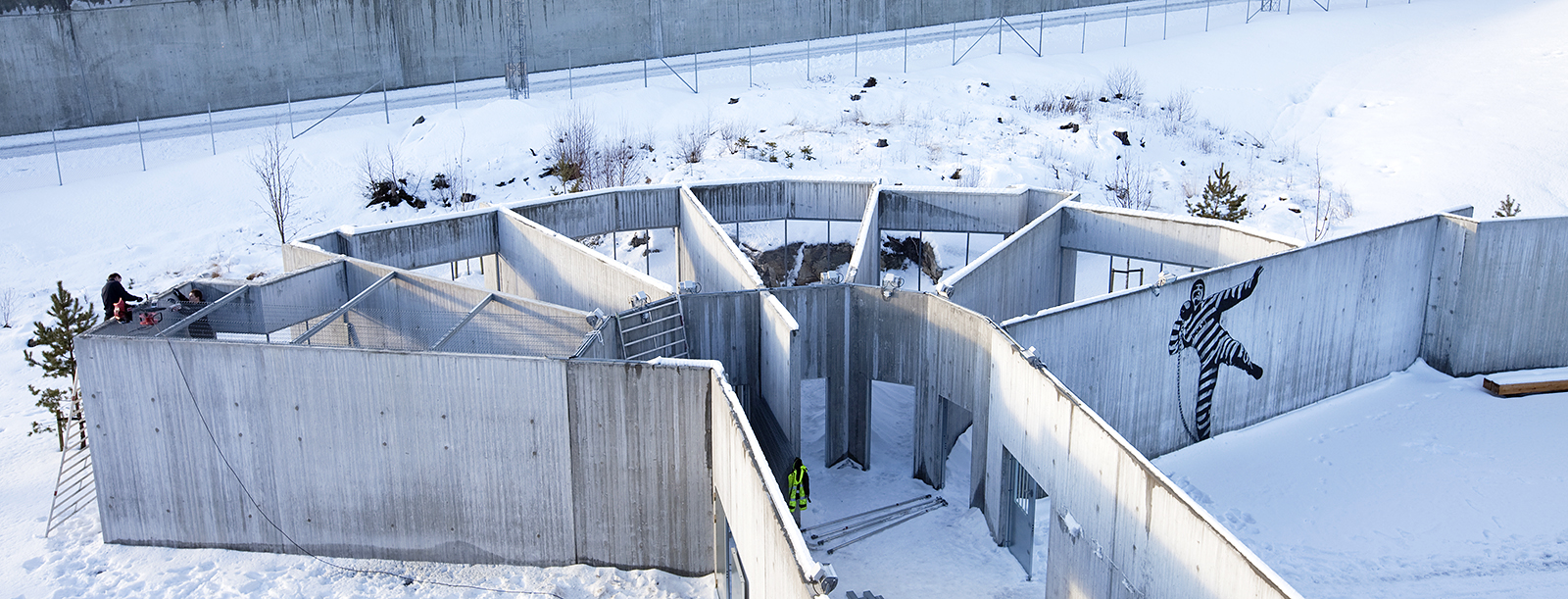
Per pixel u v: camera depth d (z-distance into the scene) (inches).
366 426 743.1
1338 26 2204.7
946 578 748.0
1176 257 1054.4
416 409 732.0
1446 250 1060.5
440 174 1567.4
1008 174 1528.1
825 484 890.1
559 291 1001.5
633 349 810.8
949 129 1721.2
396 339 922.7
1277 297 951.6
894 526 818.8
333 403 739.4
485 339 847.7
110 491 785.6
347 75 1990.7
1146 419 902.4
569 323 797.9
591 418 717.3
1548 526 807.1
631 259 1401.3
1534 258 1043.9
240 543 789.2
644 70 1984.5
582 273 949.8
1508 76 1897.1
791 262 1392.7
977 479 821.2
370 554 778.8
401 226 1021.8
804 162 1587.1
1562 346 1086.4
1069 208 1107.9
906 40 2102.6
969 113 1788.9
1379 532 807.7
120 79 1852.9
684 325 867.4
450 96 1946.4
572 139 1632.6
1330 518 829.2
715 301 871.1
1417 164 1643.7
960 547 788.0
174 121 1865.2
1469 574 754.2
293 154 1649.9
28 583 742.5
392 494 759.1
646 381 700.7
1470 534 800.3
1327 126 1817.2
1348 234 986.7
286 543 783.7
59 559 774.5
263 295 853.8
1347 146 1740.9
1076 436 640.4
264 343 732.7
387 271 906.1
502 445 734.5
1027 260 1029.2
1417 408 1011.9
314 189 1551.4
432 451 743.1
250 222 1471.5
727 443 661.3
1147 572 571.2
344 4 1950.1
